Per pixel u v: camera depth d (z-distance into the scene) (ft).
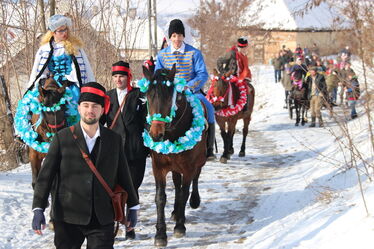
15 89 40.19
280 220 21.93
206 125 21.70
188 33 28.99
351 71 24.27
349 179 25.46
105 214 13.69
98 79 38.83
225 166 34.96
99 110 13.60
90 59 39.09
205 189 28.58
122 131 20.70
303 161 35.06
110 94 21.26
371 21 19.39
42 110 20.39
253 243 19.31
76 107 21.08
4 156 35.94
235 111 34.60
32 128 21.26
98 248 13.57
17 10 37.37
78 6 38.63
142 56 52.90
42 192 13.43
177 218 20.97
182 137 19.51
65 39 22.50
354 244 15.98
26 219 23.18
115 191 14.12
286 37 127.65
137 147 20.77
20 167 33.01
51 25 22.15
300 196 25.36
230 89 34.37
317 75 53.21
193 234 21.26
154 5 57.57
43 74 22.65
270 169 33.65
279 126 57.67
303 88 56.24
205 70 23.03
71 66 22.62
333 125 54.08
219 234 21.20
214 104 34.06
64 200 13.57
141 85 18.54
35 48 38.01
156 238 19.81
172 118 18.93
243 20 93.91
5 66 38.70
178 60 22.89
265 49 127.65
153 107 18.13
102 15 38.73
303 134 48.49
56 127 20.30
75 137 13.61
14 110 38.83
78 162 13.56
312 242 17.44
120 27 42.11
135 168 21.03
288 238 18.54
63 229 13.74
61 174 13.64
